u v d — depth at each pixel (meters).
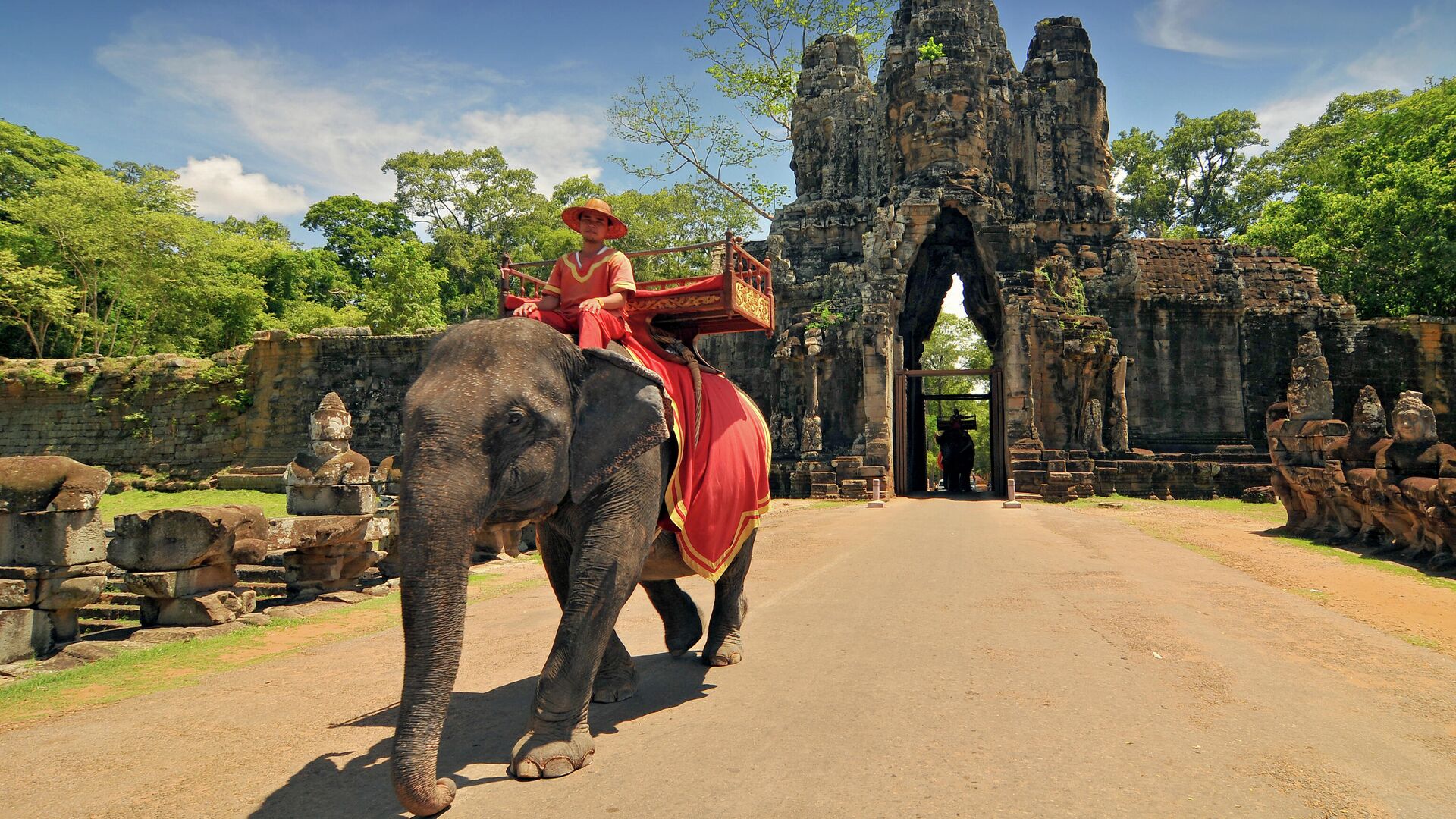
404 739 3.20
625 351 4.66
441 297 66.00
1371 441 14.23
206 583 8.62
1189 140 68.06
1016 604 8.73
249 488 36.12
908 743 4.41
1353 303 40.09
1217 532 17.55
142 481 38.19
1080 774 3.96
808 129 41.06
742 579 6.39
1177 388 34.53
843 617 8.12
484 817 3.46
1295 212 43.56
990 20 39.94
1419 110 42.00
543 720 4.04
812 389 35.06
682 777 3.95
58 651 7.57
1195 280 35.53
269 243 58.16
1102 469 32.34
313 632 8.20
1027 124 38.47
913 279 40.75
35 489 7.64
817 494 33.00
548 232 64.81
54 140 53.25
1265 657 6.41
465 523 3.35
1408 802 3.63
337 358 37.94
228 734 4.74
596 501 4.23
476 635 7.63
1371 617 8.07
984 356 68.31
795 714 4.94
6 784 3.98
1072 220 37.41
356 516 10.69
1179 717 4.86
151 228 46.22
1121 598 9.16
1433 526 11.60
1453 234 36.06
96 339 46.88
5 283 42.25
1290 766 4.06
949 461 45.00
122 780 4.01
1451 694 5.40
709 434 5.28
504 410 3.61
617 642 5.39
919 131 36.53
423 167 69.50
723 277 5.54
